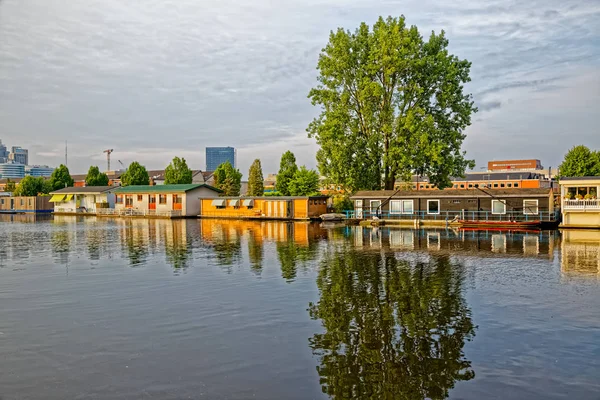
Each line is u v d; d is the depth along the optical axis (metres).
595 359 10.97
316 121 61.91
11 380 10.06
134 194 81.94
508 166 162.12
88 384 9.84
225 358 11.12
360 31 60.31
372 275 21.11
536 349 11.60
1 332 13.15
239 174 103.69
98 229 50.53
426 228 49.66
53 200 93.19
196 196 77.56
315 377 10.09
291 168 87.19
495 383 9.79
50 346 12.02
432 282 19.48
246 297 16.98
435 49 58.84
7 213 103.44
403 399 9.14
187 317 14.46
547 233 42.03
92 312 15.10
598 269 22.48
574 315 14.46
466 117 58.22
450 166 57.44
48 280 20.41
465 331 12.98
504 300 16.41
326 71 59.41
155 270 22.81
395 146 56.91
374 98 58.44
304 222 62.03
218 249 30.97
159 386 9.72
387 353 11.40
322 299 16.64
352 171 58.50
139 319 14.29
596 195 46.62
